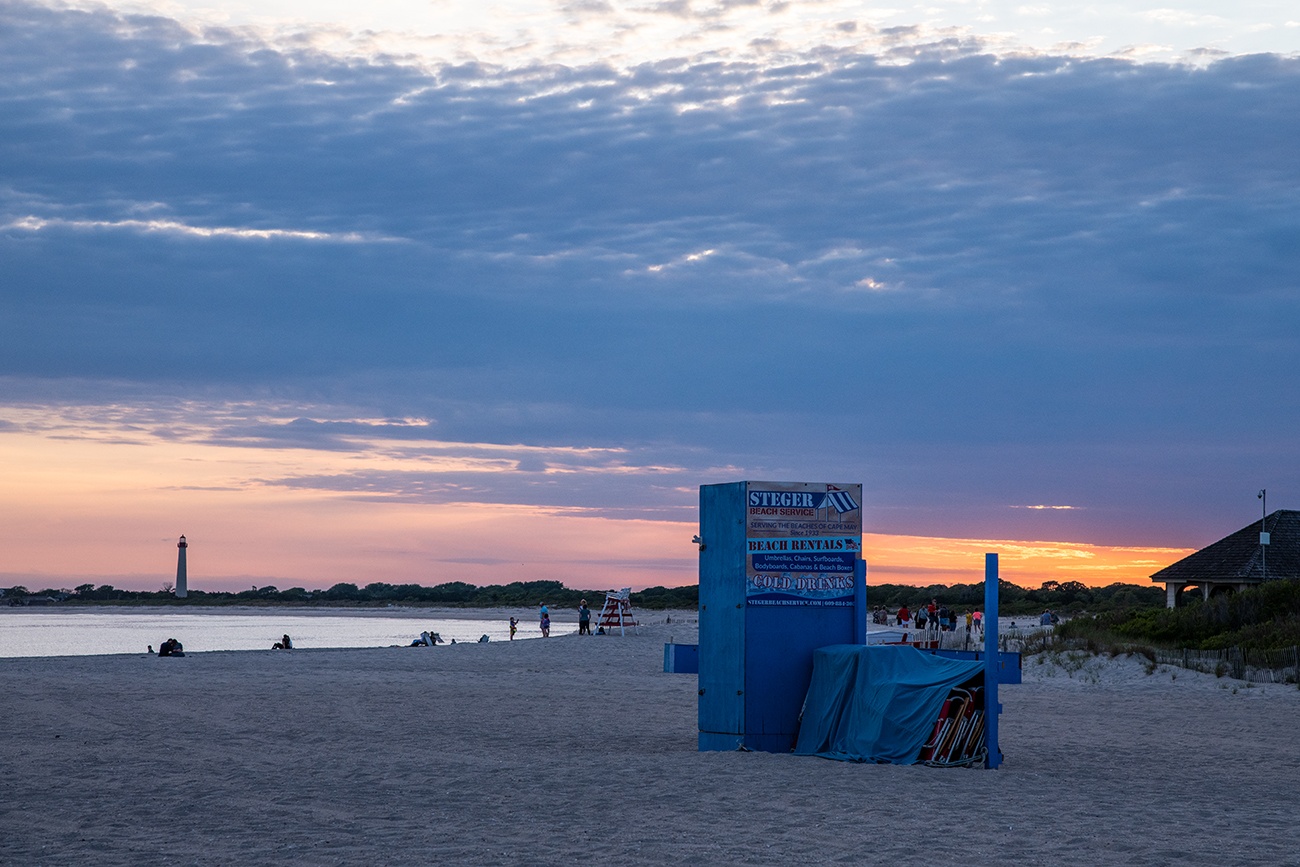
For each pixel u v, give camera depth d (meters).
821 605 15.30
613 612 58.84
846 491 15.52
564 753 14.61
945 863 8.09
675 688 26.19
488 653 39.34
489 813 10.16
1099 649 30.59
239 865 7.98
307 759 13.70
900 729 13.82
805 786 11.80
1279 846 8.86
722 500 15.48
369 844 8.73
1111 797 11.34
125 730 16.44
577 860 8.16
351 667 31.27
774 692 15.00
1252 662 28.22
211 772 12.57
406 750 14.69
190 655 36.12
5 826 9.46
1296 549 47.09
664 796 11.12
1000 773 13.07
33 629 106.75
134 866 7.95
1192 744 16.42
